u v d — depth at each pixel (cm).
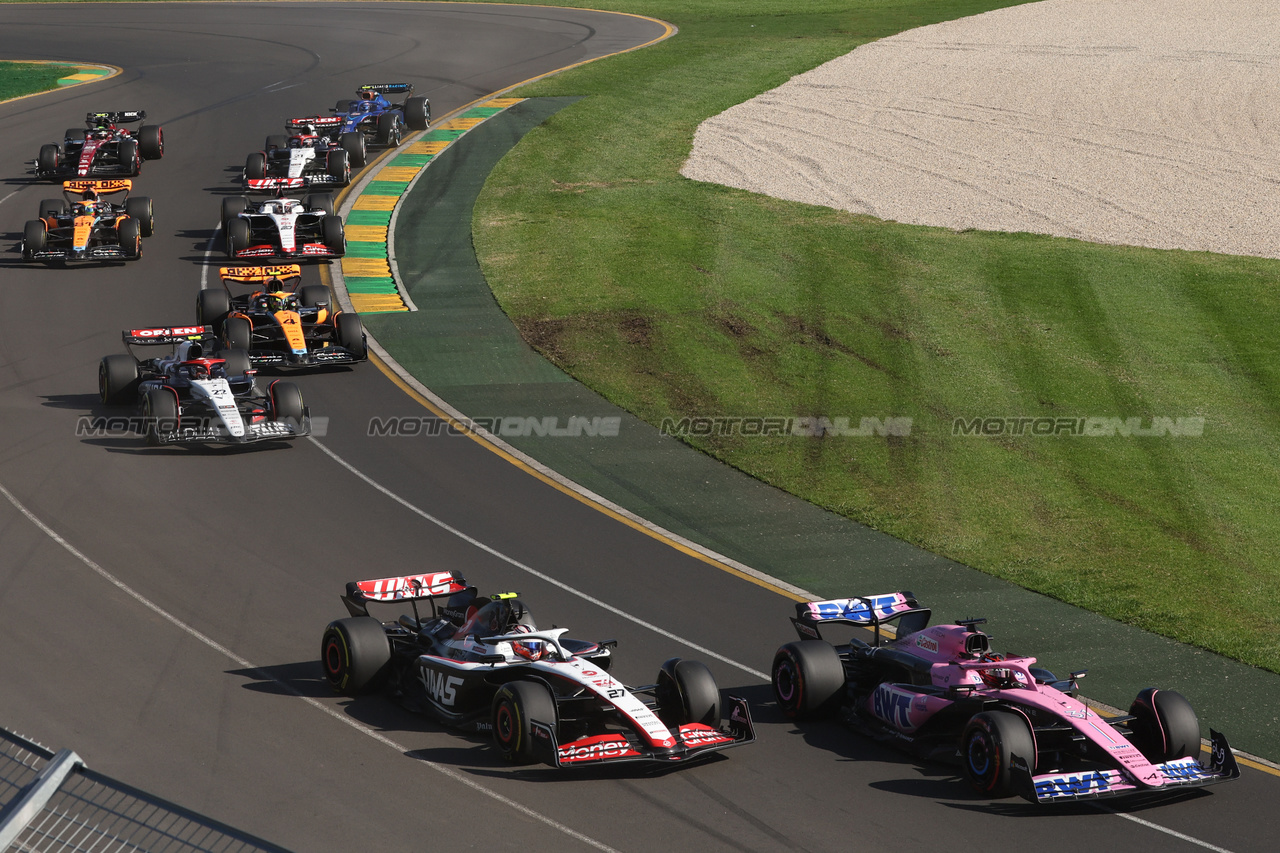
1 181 15138
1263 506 7931
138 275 11794
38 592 5675
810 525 7344
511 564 6438
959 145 17775
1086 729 4147
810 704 4769
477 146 17212
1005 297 11900
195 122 18212
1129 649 5841
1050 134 18288
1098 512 7750
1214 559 7112
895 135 18338
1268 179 15812
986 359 10425
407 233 13525
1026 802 4200
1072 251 13200
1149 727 4369
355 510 7056
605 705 4331
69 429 8138
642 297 11575
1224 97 19962
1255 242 13462
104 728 4412
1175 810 4212
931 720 4472
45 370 9338
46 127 17825
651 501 7562
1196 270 12581
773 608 6112
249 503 7050
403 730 4531
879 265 12762
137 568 6044
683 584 6341
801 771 4394
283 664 5097
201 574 6022
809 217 14475
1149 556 7112
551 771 4259
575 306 11344
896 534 7256
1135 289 12100
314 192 14475
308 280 11925
